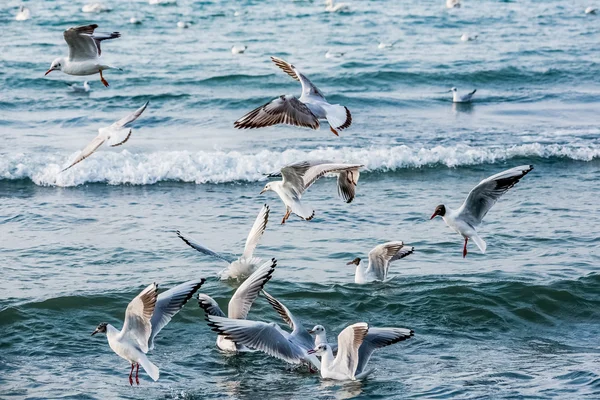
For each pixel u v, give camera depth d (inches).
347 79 1531.7
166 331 564.7
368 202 868.0
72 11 2166.6
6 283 631.2
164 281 637.9
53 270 663.1
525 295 612.1
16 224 788.0
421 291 620.1
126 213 827.4
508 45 1910.7
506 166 1010.1
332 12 2283.5
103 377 496.7
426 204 863.7
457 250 718.5
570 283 627.8
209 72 1537.9
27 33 1870.1
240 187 928.9
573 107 1366.9
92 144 426.0
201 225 789.2
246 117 390.6
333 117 409.7
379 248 634.2
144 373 503.8
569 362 518.0
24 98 1344.7
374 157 1003.3
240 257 632.4
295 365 517.3
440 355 530.9
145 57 1662.2
